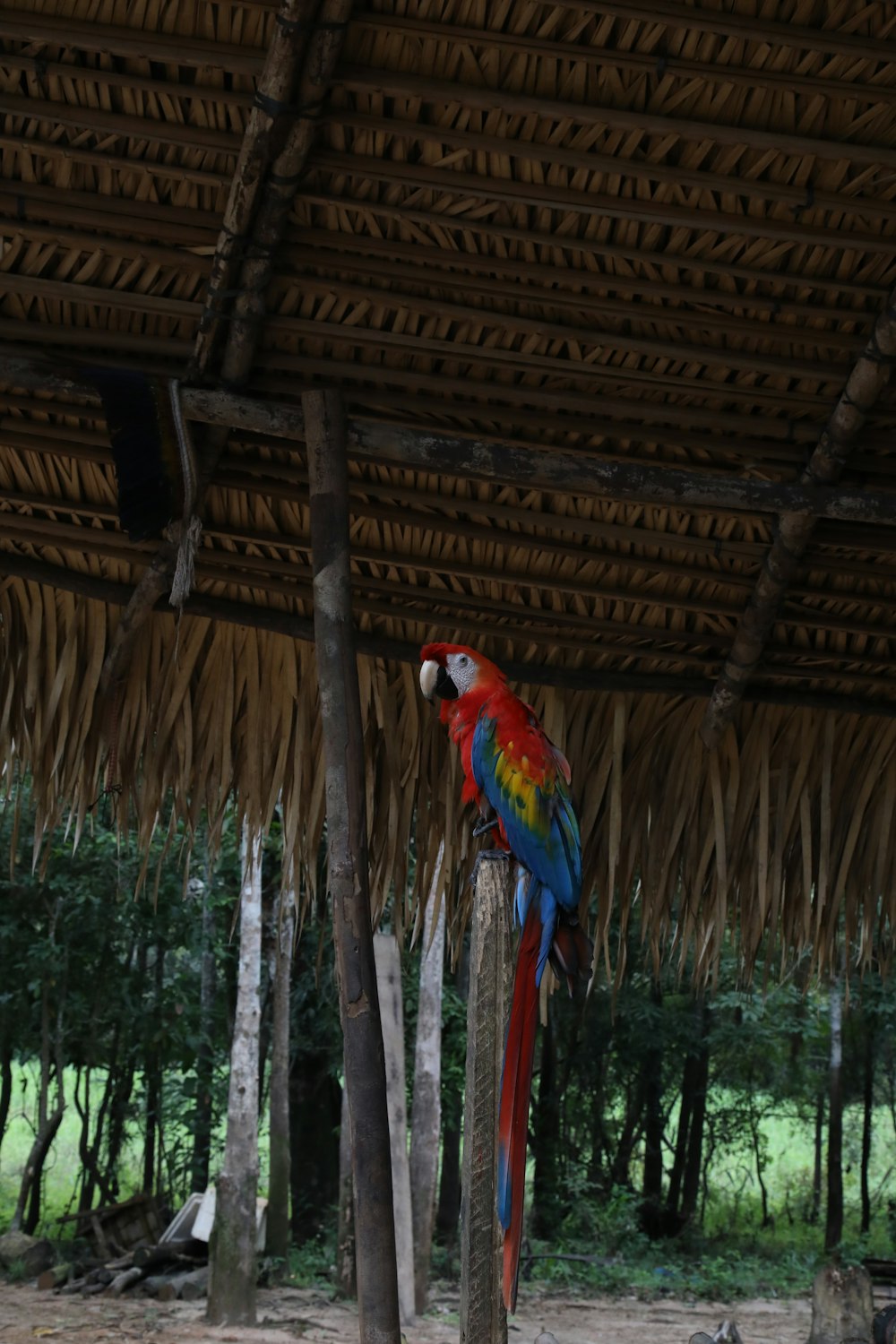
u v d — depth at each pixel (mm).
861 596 3768
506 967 2225
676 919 4277
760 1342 9945
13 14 2594
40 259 3039
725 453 3402
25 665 4016
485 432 3387
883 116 2689
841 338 3068
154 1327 9102
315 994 13828
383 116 2736
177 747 4027
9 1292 10367
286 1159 11633
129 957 12758
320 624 2857
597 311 3072
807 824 4223
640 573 3771
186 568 3227
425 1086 10656
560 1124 15219
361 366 3205
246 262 2898
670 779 4234
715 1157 17125
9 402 3387
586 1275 12570
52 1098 16641
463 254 2973
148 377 3109
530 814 2656
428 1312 10219
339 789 2729
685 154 2771
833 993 14734
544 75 2664
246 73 2623
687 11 2537
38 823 4012
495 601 3893
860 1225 16219
